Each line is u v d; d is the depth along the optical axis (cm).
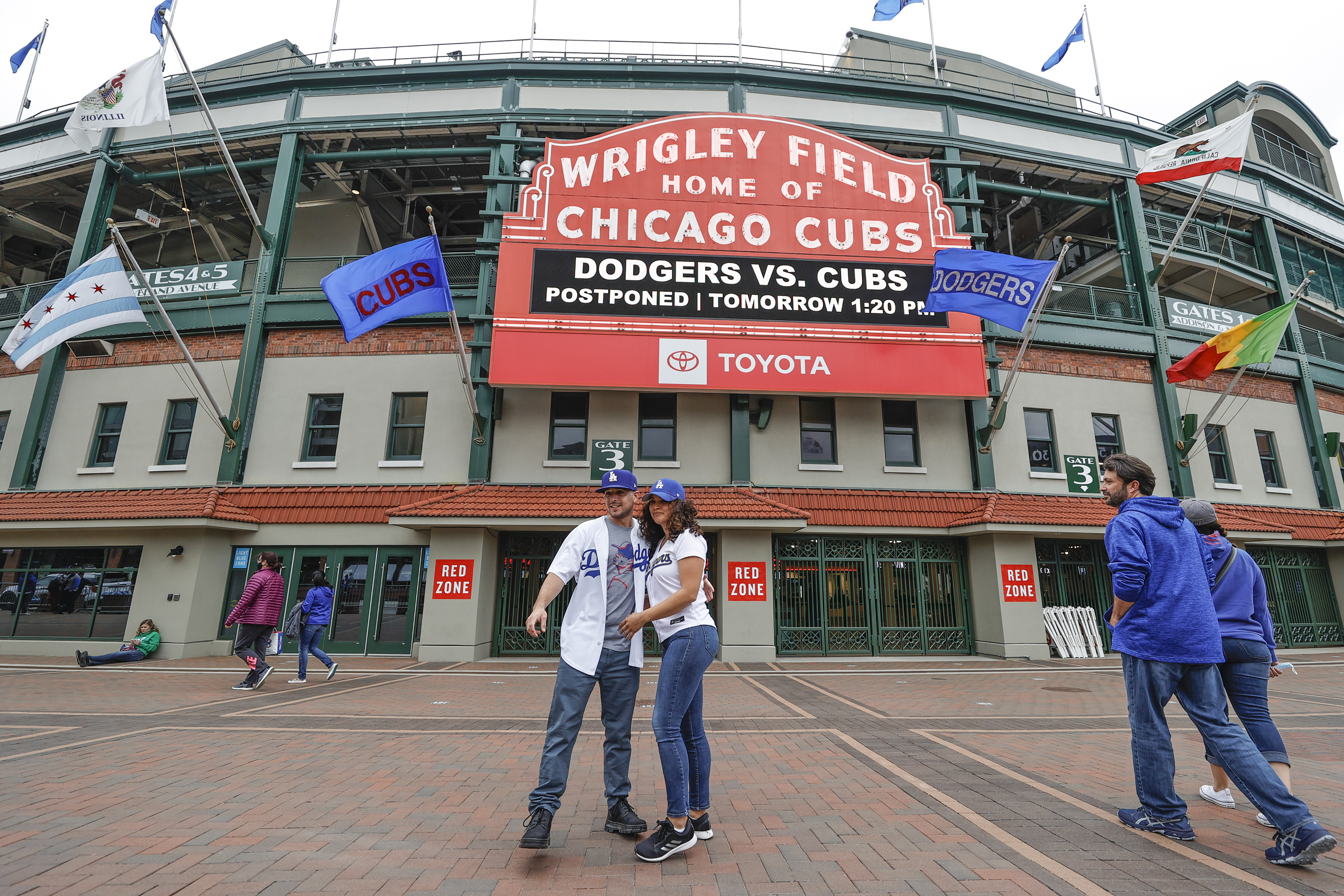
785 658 1430
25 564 1459
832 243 1541
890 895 275
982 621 1477
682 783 316
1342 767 507
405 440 1516
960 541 1538
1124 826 364
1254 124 2253
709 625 338
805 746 583
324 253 1819
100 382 1594
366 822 368
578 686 332
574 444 1509
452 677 1105
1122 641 367
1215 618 346
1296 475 1802
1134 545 350
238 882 285
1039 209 2097
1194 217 2031
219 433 1516
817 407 1583
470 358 1505
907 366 1494
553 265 1480
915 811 391
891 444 1582
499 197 1586
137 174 1777
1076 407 1647
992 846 332
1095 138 1850
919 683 1062
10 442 1600
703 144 1570
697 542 335
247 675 980
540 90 1681
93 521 1386
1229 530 1541
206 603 1398
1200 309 1811
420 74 1681
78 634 1405
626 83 1691
